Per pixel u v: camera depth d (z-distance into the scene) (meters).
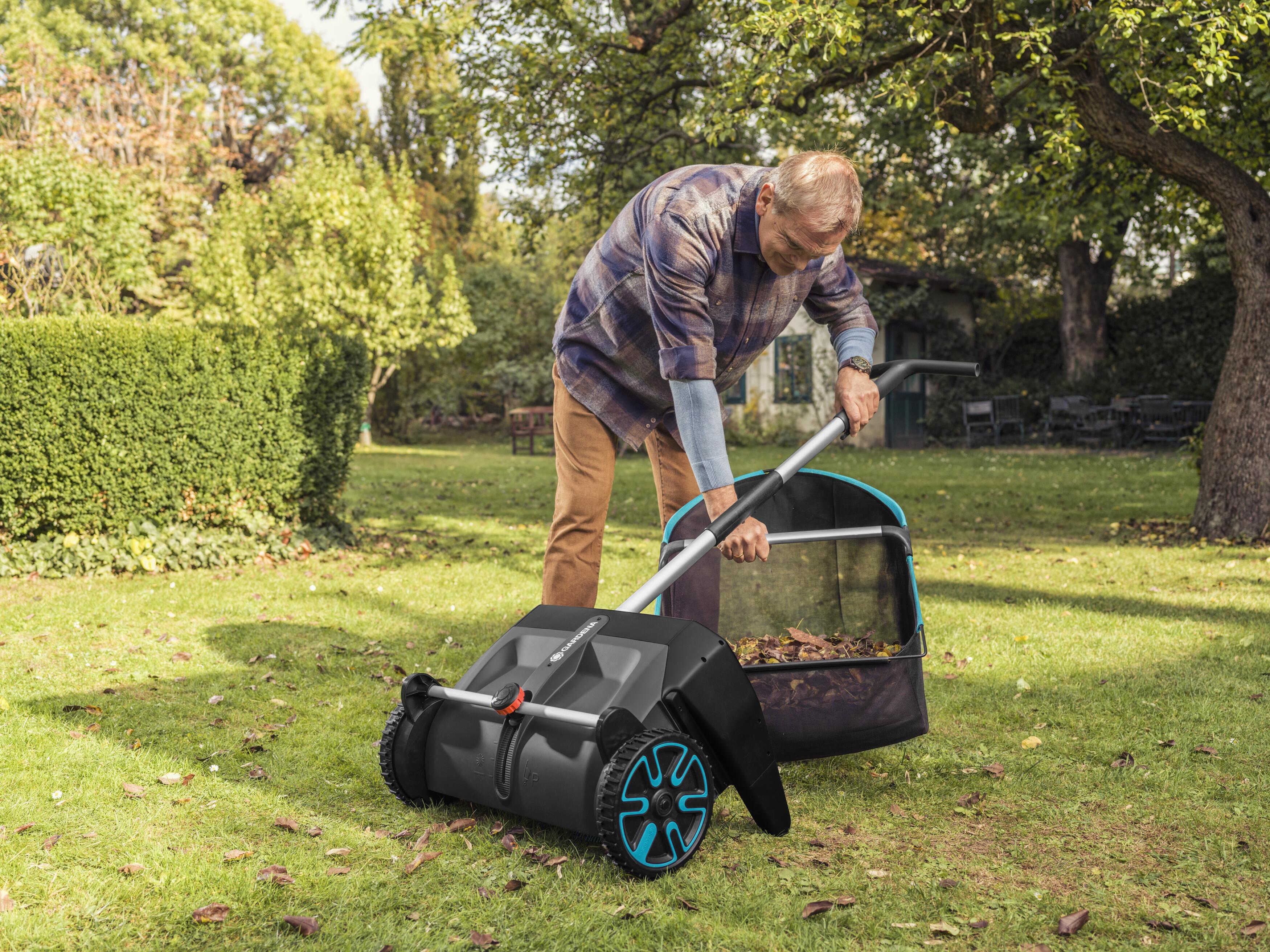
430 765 2.46
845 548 2.99
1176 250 17.30
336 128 29.38
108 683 3.79
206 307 17.62
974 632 4.52
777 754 2.49
